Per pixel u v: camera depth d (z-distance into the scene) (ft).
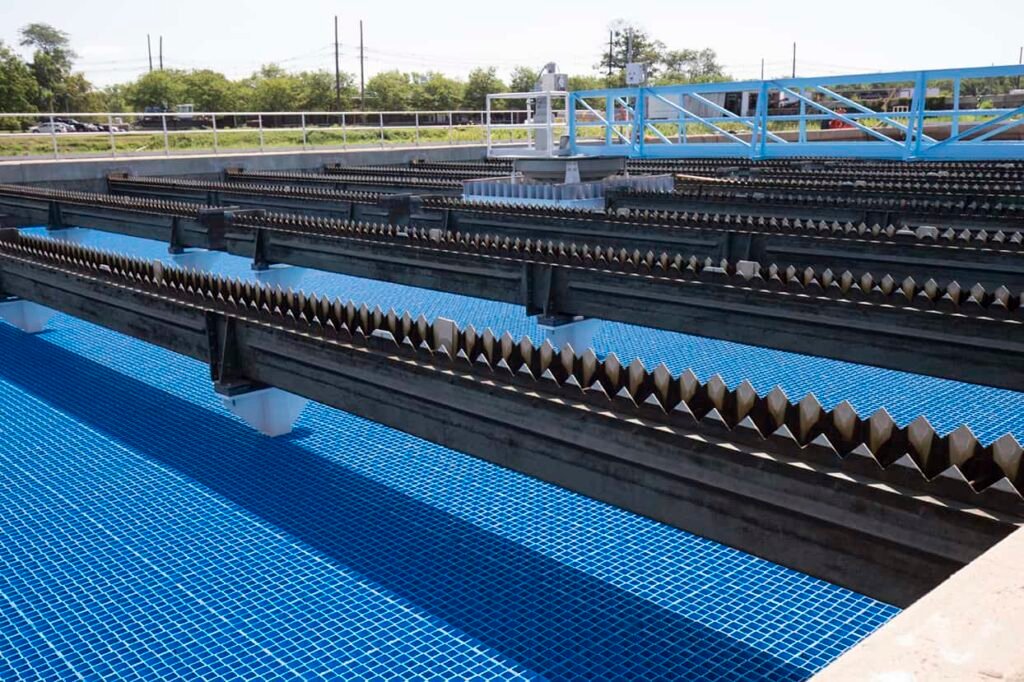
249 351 18.37
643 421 11.09
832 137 102.53
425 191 55.88
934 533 8.63
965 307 17.29
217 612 12.63
